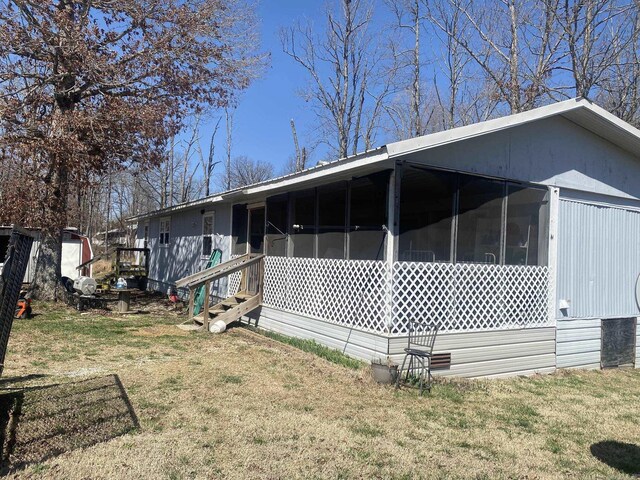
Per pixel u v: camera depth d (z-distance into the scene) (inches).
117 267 681.0
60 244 531.2
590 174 358.6
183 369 259.3
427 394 239.5
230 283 483.8
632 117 642.2
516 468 162.2
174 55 534.6
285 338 355.3
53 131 459.5
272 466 149.5
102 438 162.2
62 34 458.6
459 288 287.3
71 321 415.5
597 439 197.0
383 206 281.3
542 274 325.7
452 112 928.3
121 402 199.9
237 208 499.2
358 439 175.9
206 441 164.6
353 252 314.0
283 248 404.5
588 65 664.4
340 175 308.2
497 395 253.0
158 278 756.0
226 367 267.4
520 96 729.0
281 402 211.6
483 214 306.5
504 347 301.4
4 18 438.6
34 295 514.9
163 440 163.2
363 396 228.7
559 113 313.3
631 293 384.2
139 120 497.0
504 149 312.3
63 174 502.9
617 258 375.9
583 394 271.0
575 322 341.7
